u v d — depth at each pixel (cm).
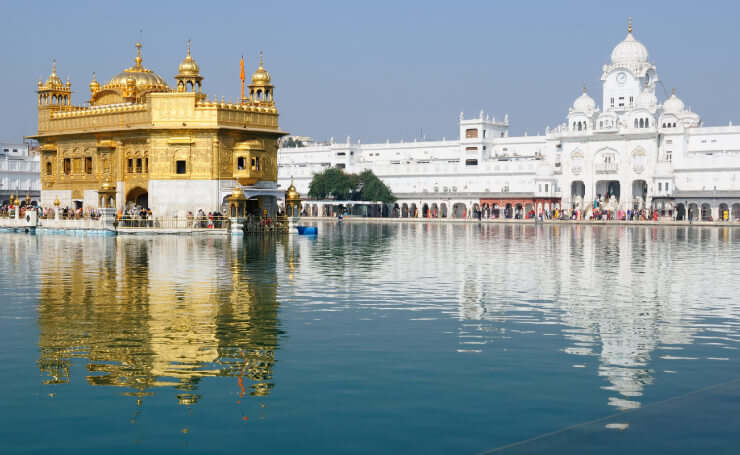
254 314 1864
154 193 6334
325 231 7275
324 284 2492
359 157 14925
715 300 2153
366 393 1173
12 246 4322
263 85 6794
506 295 2253
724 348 1495
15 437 984
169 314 1853
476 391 1184
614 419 1005
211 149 6238
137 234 5822
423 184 12938
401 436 983
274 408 1098
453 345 1513
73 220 5950
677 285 2519
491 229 8081
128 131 6481
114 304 2003
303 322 1761
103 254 3684
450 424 1028
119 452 931
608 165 11381
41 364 1345
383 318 1823
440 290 2362
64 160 7250
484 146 13462
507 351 1461
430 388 1201
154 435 990
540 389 1193
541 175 11625
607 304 2073
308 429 1010
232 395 1162
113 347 1477
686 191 10694
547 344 1527
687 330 1684
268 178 6600
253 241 5016
